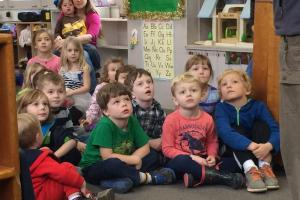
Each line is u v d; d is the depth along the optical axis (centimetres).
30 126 200
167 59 436
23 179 133
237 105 260
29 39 594
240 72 261
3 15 627
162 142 257
